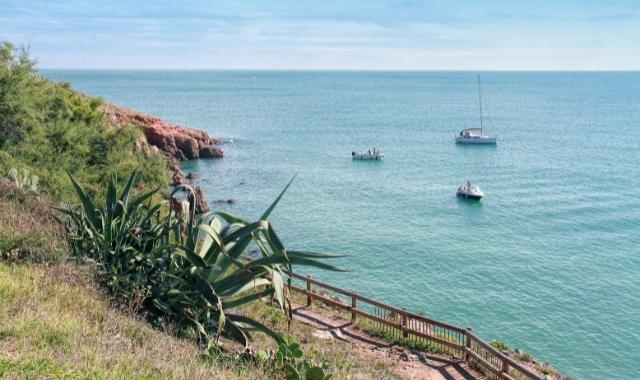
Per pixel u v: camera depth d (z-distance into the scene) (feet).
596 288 113.70
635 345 88.58
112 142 96.99
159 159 98.73
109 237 36.63
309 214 169.99
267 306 52.16
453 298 106.52
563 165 284.41
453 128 464.65
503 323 95.96
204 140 281.33
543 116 607.37
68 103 102.12
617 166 282.56
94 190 77.77
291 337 41.60
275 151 307.99
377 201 192.65
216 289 35.27
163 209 53.42
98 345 24.31
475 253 135.54
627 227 164.25
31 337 23.31
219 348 31.09
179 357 26.25
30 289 29.73
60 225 40.96
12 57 84.02
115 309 31.40
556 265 127.85
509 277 119.14
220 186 205.87
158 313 34.81
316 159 285.43
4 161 72.23
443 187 221.46
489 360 45.88
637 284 116.16
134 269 36.17
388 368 41.86
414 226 160.45
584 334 92.22
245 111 609.83
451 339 51.75
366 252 134.00
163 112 577.02
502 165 282.56
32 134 82.23
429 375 43.50
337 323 54.54
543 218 173.78
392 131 434.30
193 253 33.42
